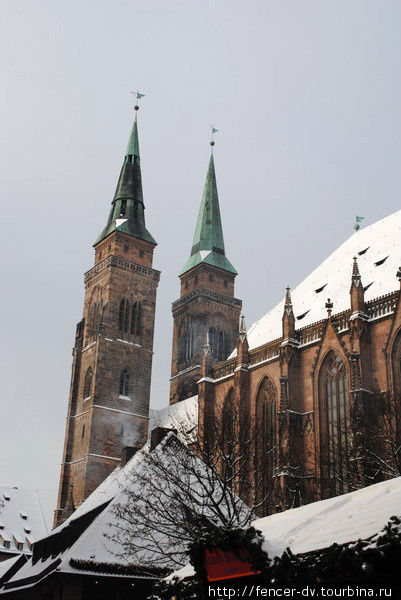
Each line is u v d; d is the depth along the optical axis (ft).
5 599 240.12
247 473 213.46
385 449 199.62
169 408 442.50
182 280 522.88
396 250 279.90
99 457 408.26
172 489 192.65
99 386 424.05
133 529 193.98
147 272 468.75
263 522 81.61
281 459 242.58
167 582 80.89
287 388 262.47
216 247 525.34
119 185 498.28
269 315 340.59
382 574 51.49
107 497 231.09
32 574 227.81
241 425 220.84
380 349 237.45
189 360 484.74
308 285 326.65
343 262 314.96
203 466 203.82
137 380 439.63
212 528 71.26
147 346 451.12
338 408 249.34
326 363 258.57
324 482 226.79
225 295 506.48
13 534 460.55
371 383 235.81
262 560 60.49
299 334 276.21
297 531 68.18
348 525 60.85
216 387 310.86
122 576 189.67
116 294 452.76
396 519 52.29
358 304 244.42
